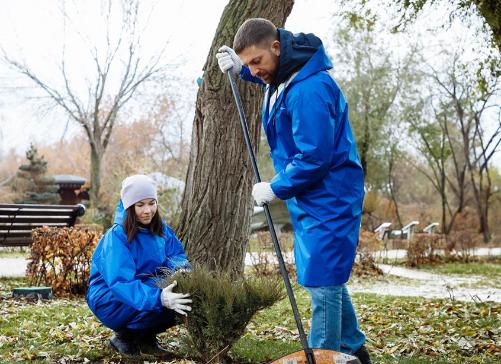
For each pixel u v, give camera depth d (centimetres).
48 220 884
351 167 335
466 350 468
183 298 351
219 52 401
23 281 849
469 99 2800
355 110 2786
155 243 401
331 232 326
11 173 5006
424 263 1595
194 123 509
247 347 433
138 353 399
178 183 1898
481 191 3086
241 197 496
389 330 537
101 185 3019
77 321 516
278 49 330
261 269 1031
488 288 1054
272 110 338
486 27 898
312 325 334
